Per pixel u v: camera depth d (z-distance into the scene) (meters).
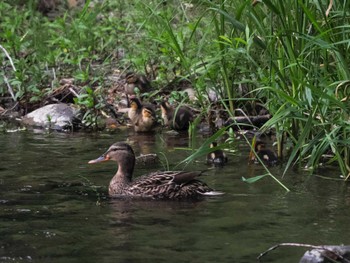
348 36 13.92
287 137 16.70
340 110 14.08
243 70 16.73
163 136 18.27
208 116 18.55
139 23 20.55
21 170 14.85
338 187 13.61
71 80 21.22
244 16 16.95
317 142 14.76
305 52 14.45
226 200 12.95
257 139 15.83
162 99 19.86
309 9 14.45
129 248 10.70
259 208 12.48
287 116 13.95
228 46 16.77
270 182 13.99
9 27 23.12
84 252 10.55
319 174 14.43
